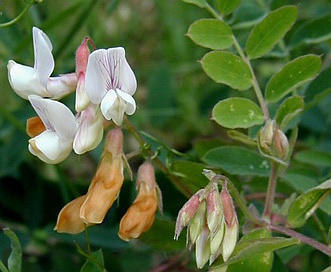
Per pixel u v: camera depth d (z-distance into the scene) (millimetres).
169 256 290
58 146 209
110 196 217
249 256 204
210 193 197
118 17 454
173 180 250
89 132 208
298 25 327
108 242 296
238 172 252
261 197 268
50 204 322
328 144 347
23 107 328
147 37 462
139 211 221
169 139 417
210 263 198
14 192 323
